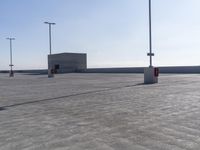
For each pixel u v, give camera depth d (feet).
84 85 69.36
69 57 236.63
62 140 18.42
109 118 25.13
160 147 16.31
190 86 56.34
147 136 18.78
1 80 114.11
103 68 228.22
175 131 19.88
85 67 246.06
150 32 70.13
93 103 35.19
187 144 16.75
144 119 24.26
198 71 165.17
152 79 69.51
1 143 18.08
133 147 16.48
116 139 18.28
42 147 17.03
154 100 36.06
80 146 16.99
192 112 26.78
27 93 52.44
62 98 42.04
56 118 25.93
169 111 27.68
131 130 20.54
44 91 55.52
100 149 16.28
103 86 63.46
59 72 232.32
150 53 70.08
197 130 20.02
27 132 20.81
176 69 179.52
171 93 43.62
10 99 42.93
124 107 31.04
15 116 27.63
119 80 88.94
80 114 27.58
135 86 60.13
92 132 20.27
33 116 27.35
